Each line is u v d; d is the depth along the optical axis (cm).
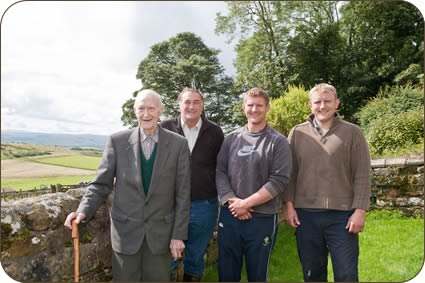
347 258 263
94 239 274
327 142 268
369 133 596
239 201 262
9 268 219
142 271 254
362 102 857
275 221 271
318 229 271
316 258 276
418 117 570
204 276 355
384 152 567
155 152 253
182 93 313
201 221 314
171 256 260
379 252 410
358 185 262
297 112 545
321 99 268
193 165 311
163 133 256
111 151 253
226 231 273
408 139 562
